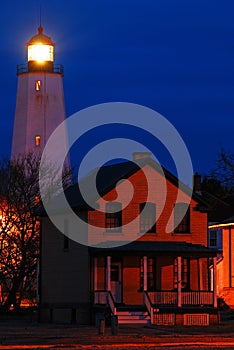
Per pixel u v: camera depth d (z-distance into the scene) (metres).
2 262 76.00
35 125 111.19
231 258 72.00
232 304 71.06
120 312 57.69
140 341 46.47
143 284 59.06
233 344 45.31
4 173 80.12
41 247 68.06
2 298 78.44
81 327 57.47
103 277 61.28
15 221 77.12
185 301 59.12
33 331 54.00
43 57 112.38
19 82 113.31
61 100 113.38
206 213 64.19
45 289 67.00
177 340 47.00
